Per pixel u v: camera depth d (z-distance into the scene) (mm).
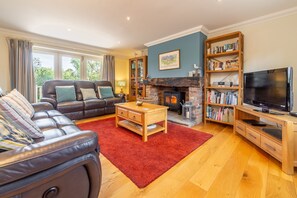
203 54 3322
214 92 3178
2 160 598
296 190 1242
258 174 1456
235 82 3076
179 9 2422
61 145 742
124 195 1195
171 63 3770
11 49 3352
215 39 3111
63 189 791
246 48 2910
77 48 4527
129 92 5664
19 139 940
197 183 1330
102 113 3840
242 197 1164
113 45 4672
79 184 854
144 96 4578
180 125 3082
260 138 1887
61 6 2357
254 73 2303
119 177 1418
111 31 3441
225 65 3014
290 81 1712
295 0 2164
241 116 2566
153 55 4293
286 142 1471
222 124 3189
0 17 2740
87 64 4930
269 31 2646
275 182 1341
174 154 1848
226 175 1443
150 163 1650
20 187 621
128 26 3143
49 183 730
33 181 654
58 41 4090
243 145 2123
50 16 2695
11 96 1812
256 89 2256
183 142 2205
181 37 3527
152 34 3641
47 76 4113
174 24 3029
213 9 2424
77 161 787
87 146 826
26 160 633
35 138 1210
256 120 2471
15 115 1127
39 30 3389
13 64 3391
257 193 1206
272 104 1949
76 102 3400
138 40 4117
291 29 2441
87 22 2957
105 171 1512
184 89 3869
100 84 4422
